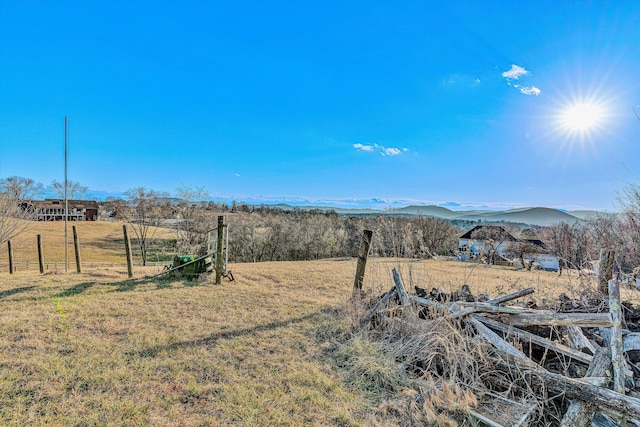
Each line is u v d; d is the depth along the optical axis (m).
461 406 2.56
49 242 28.88
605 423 2.48
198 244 24.53
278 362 3.48
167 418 2.46
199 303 5.71
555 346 3.00
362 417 2.57
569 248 11.45
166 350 3.66
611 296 2.71
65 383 2.88
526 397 2.70
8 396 2.65
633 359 2.90
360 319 4.54
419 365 3.37
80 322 4.50
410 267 5.56
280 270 10.23
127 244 8.12
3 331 4.05
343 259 20.94
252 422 2.45
